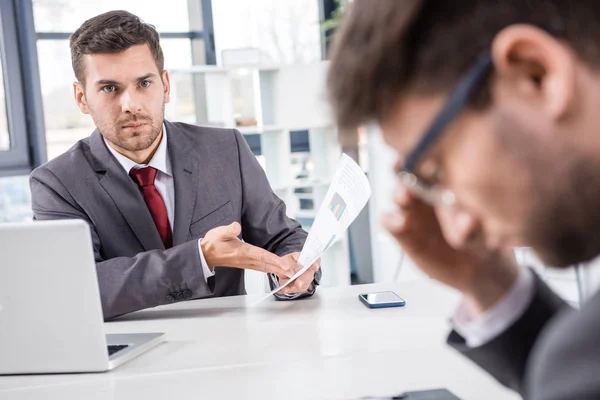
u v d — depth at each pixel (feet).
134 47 6.05
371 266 17.29
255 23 16.30
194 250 5.41
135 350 4.40
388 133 1.59
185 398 3.55
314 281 5.84
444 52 1.43
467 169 1.46
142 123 6.15
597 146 1.35
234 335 4.72
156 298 5.34
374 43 1.47
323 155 15.71
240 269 6.66
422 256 2.43
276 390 3.57
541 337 2.28
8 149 14.24
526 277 2.40
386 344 4.26
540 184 1.40
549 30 1.37
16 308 4.15
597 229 1.43
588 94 1.34
